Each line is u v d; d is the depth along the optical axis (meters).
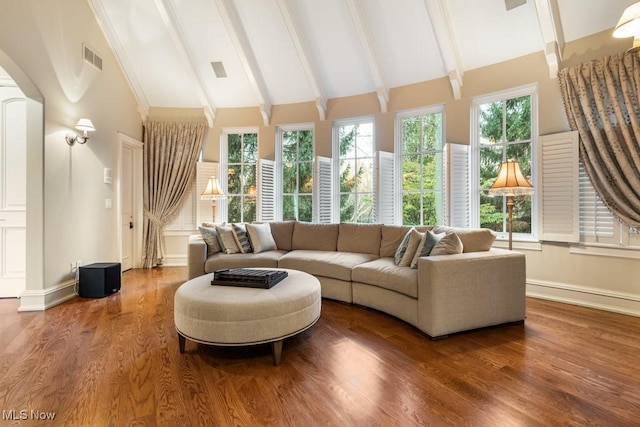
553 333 2.53
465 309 2.50
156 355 2.15
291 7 4.26
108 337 2.44
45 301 3.08
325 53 4.62
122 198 4.66
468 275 2.50
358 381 1.84
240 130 5.41
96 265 3.65
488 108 3.96
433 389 1.75
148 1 4.26
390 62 4.38
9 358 2.08
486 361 2.07
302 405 1.61
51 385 1.77
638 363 2.03
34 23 3.01
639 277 2.93
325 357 2.14
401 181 4.62
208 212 5.23
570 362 2.05
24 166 3.42
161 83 5.05
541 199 3.43
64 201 3.41
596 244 3.14
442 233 3.15
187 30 4.61
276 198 5.30
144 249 5.07
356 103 4.81
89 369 1.95
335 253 3.85
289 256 3.75
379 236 3.83
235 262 3.74
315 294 2.37
